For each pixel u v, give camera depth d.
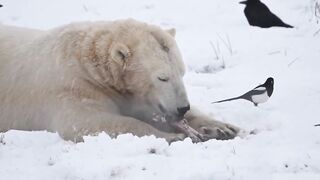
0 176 9.31
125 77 12.55
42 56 12.88
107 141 10.60
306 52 17.03
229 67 16.94
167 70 12.23
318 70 15.67
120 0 23.55
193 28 20.25
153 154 10.18
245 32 19.33
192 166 9.44
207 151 10.20
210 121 12.70
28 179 9.21
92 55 12.51
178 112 12.14
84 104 12.19
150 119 13.13
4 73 13.08
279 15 20.50
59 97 12.30
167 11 21.95
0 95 12.91
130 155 10.16
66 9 22.92
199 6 22.28
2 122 12.91
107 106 12.50
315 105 13.24
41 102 12.52
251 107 13.65
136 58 12.40
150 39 12.56
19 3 23.89
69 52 12.62
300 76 15.31
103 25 13.00
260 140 10.96
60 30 13.23
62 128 11.98
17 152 10.38
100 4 23.20
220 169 9.27
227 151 10.22
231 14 21.28
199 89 15.16
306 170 9.41
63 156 10.15
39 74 12.69
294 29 18.97
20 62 13.06
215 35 19.39
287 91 14.29
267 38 18.52
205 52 18.02
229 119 13.22
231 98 14.44
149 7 22.53
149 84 12.34
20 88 12.80
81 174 9.32
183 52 18.09
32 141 11.06
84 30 12.94
